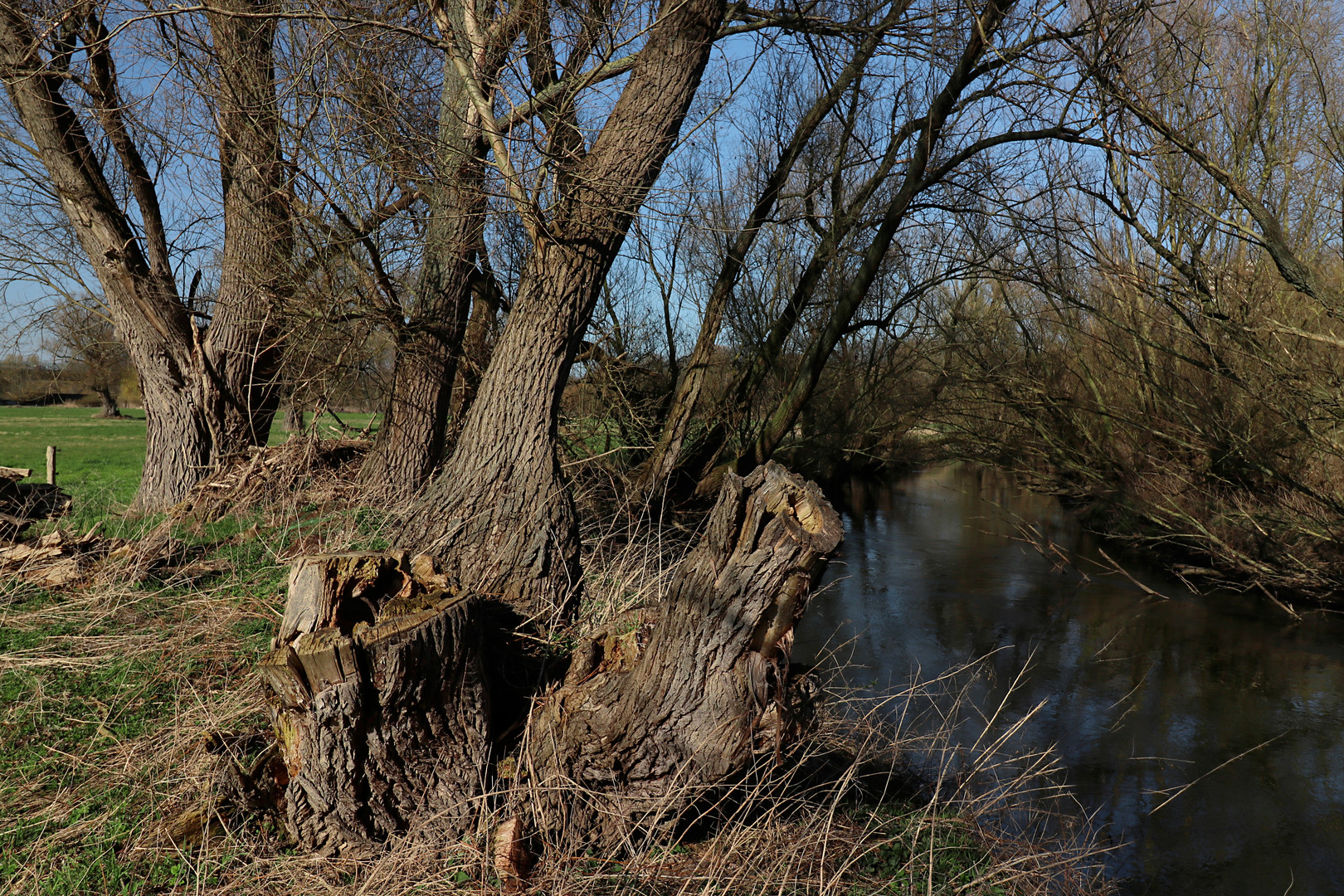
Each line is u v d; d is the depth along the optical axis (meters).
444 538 4.84
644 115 5.26
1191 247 11.41
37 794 3.50
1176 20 10.01
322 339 8.47
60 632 4.98
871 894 3.35
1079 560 12.38
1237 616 9.42
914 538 14.30
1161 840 4.70
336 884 2.89
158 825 3.27
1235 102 11.47
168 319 8.73
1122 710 6.61
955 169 12.58
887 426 17.58
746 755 3.08
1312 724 6.42
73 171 8.10
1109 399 14.38
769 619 2.94
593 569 6.12
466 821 3.12
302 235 7.75
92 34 7.59
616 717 3.16
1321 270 10.89
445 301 8.35
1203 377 11.16
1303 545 9.98
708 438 13.75
